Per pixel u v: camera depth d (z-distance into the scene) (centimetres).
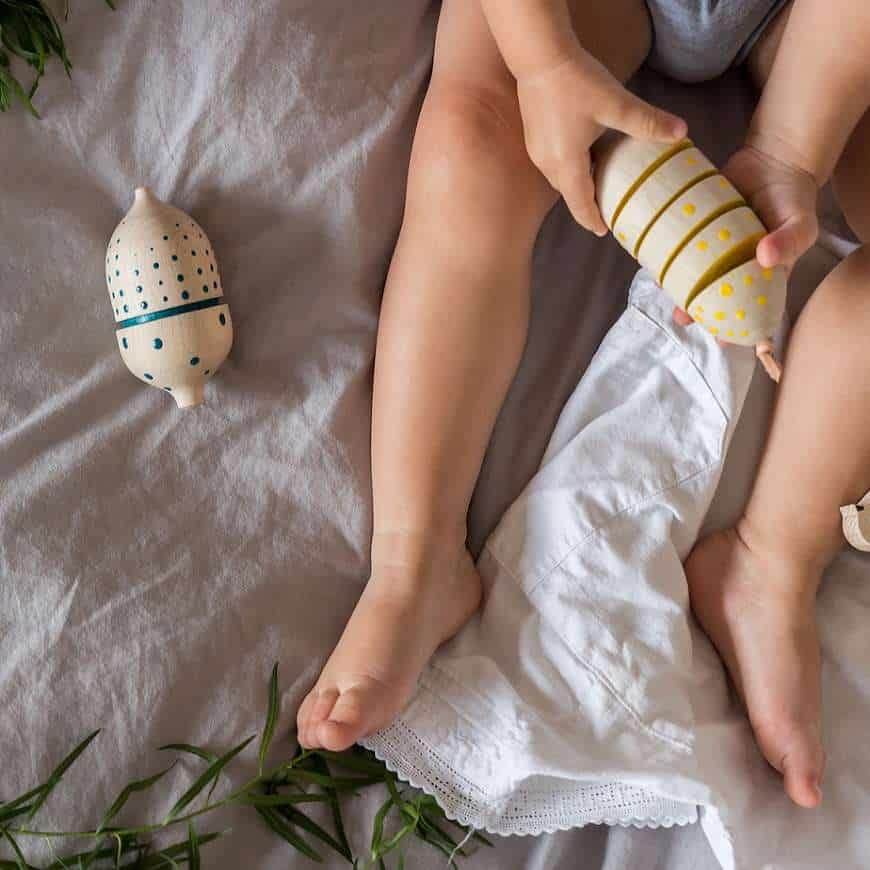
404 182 76
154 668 69
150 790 68
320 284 75
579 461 72
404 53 77
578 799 69
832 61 65
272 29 74
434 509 69
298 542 72
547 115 64
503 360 70
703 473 72
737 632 71
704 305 62
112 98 74
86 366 73
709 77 78
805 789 67
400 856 68
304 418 73
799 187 65
